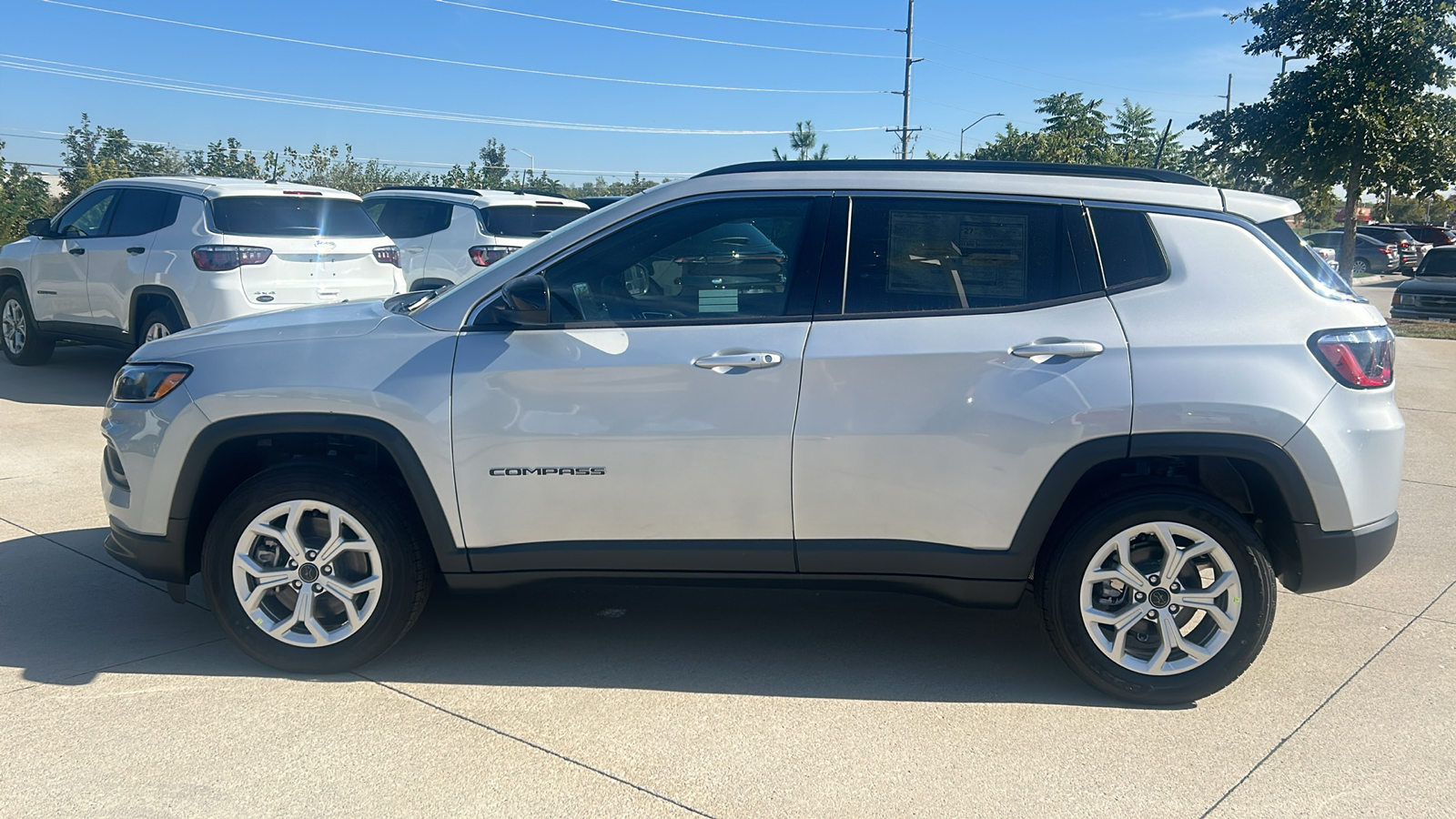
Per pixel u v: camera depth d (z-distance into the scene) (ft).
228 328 13.42
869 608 15.12
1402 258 120.47
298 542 12.41
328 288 29.35
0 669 12.66
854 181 12.33
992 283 11.91
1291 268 11.81
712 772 10.50
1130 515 11.57
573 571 12.35
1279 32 52.90
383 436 12.12
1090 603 11.86
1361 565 11.71
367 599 12.44
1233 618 11.66
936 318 11.82
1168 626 11.80
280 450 13.24
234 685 12.33
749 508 11.96
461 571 12.40
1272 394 11.28
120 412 12.89
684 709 11.88
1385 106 50.80
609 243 12.46
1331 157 51.85
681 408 11.86
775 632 14.17
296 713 11.64
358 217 30.96
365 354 12.33
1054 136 134.10
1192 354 11.41
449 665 13.00
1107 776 10.44
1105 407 11.38
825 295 12.02
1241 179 56.85
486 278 12.53
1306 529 11.53
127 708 11.69
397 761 10.64
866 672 12.91
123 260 29.35
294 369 12.29
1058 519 12.06
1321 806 9.92
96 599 15.03
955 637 14.06
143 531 12.82
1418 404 33.27
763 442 11.78
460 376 12.10
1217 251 11.77
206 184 28.91
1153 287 11.73
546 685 12.46
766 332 11.92
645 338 12.05
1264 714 11.78
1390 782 10.36
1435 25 50.14
